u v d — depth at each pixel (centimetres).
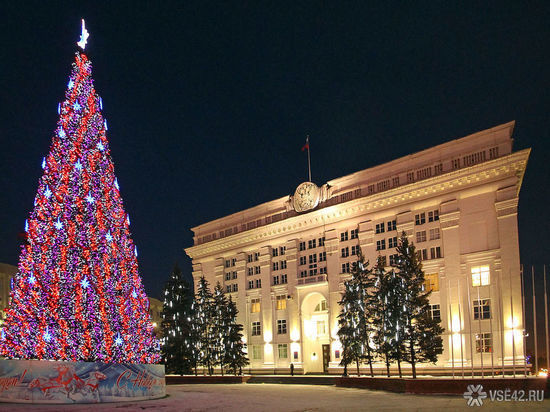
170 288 7606
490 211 5762
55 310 3102
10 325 3189
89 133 3491
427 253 6197
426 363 5903
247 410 2847
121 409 2803
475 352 5562
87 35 3716
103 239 3316
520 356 5238
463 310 5747
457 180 6012
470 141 6112
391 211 6631
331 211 7244
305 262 7631
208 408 2934
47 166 3391
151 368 3569
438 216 6197
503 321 5419
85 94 3562
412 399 3462
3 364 3141
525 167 5828
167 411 2758
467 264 5806
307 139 7944
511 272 5475
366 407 2997
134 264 3700
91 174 3384
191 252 9494
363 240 6831
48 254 3166
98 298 3212
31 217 3316
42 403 3044
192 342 7325
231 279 8712
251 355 8100
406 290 5075
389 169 6819
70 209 3250
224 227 9069
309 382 5866
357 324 5716
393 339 5169
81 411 2675
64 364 3092
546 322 3578
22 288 3206
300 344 7419
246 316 8262
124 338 3409
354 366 6631
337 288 7050
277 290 7881
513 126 5850
